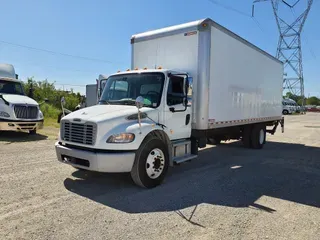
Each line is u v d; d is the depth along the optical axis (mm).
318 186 5691
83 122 5004
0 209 4023
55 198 4559
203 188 5344
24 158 7422
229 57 7738
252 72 9516
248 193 5113
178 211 4145
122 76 6422
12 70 13180
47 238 3221
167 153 5691
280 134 17047
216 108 7199
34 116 11422
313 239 3385
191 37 6707
